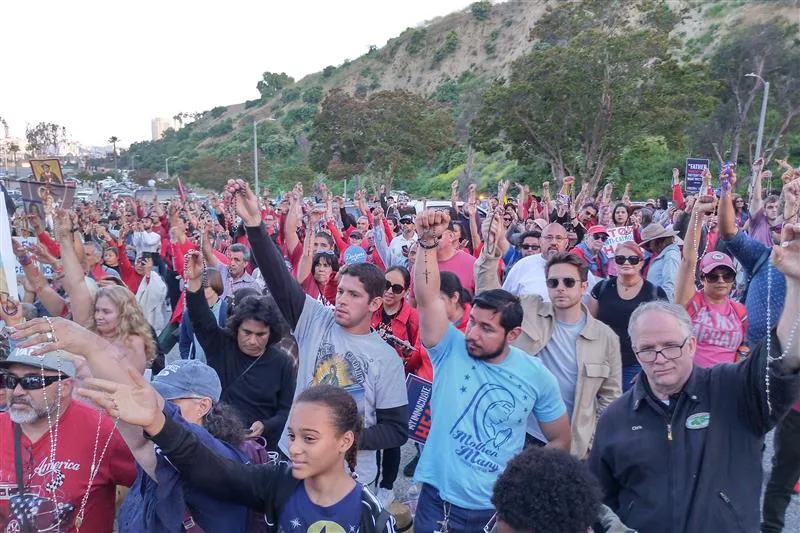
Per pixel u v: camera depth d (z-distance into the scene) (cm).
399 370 350
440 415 324
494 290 325
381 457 448
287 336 409
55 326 215
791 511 479
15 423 271
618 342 400
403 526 429
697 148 3750
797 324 239
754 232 750
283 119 10469
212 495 236
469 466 312
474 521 309
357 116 4019
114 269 848
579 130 3095
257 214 342
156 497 237
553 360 398
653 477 260
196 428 250
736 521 254
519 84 3081
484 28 10356
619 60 2931
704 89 3284
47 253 475
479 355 318
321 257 616
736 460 259
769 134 3741
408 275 507
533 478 189
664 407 264
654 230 656
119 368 220
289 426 237
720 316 471
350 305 343
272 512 245
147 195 3912
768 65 3684
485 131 3306
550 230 555
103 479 279
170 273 949
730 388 262
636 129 2994
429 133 4106
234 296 520
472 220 702
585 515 185
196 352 508
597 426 282
